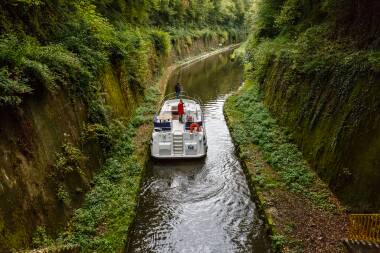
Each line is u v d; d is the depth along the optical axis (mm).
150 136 19172
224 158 18156
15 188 8984
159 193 14930
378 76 11383
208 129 22500
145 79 28359
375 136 10898
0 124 9055
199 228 12633
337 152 12641
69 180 11875
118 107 19312
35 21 14078
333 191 12578
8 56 10016
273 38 30031
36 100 10930
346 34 15875
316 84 15453
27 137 10016
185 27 62000
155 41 37719
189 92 32812
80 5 19438
